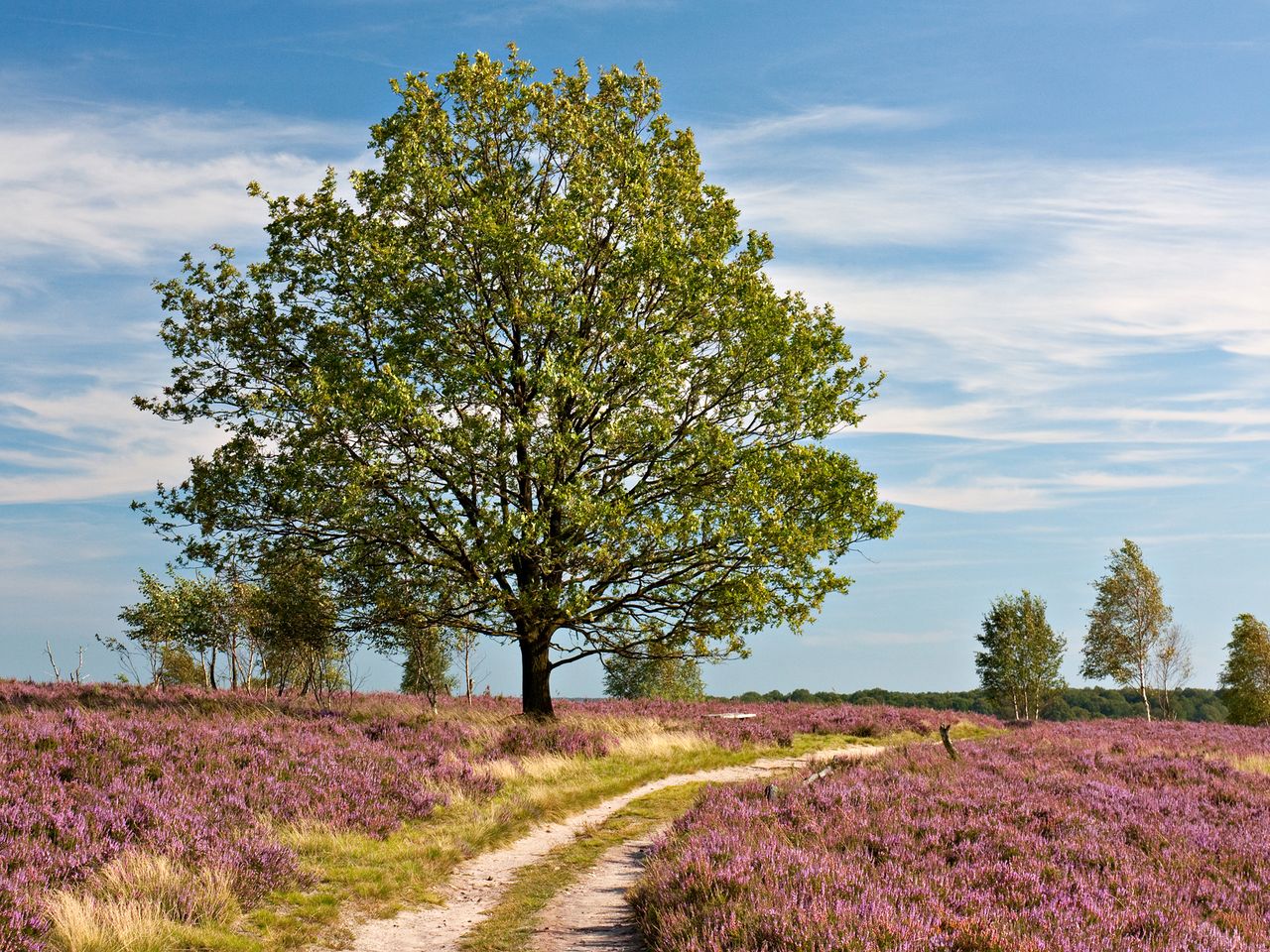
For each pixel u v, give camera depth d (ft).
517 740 73.15
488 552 72.90
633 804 58.85
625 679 178.19
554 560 75.92
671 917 28.68
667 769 72.49
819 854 34.91
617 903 35.91
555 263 78.33
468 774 57.82
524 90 84.94
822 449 80.48
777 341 79.97
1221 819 47.21
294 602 82.33
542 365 77.77
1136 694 330.54
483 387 75.51
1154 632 190.80
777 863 32.99
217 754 49.39
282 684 106.42
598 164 84.89
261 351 82.48
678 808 57.36
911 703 284.61
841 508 78.74
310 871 37.47
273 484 78.89
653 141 89.40
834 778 54.90
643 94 90.43
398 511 75.10
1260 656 201.98
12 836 33.22
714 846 35.96
